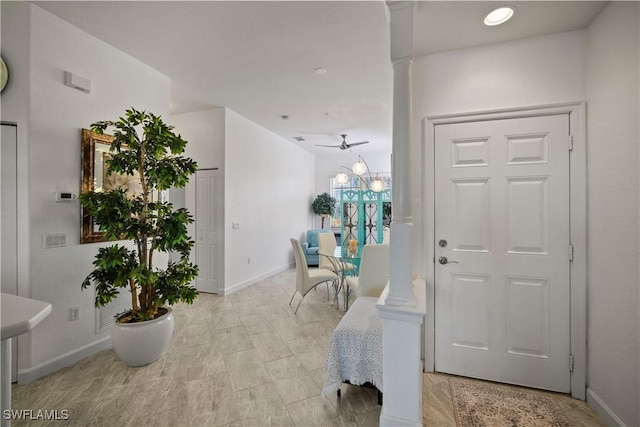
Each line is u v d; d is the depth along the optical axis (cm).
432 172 227
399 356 161
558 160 201
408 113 164
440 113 225
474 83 218
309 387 213
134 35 258
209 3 217
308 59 299
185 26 245
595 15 183
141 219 240
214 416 183
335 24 242
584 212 195
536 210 206
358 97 398
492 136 214
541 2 171
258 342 286
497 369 215
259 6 220
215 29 249
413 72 230
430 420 178
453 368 224
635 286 155
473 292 220
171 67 315
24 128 218
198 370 235
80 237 250
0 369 99
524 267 209
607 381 176
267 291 468
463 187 221
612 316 172
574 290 198
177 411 187
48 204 229
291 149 664
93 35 257
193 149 461
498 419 179
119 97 282
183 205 471
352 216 435
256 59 298
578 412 184
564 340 201
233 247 464
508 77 211
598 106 184
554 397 198
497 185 214
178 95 393
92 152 256
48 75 229
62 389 209
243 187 489
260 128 540
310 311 374
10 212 216
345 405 194
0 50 214
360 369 192
